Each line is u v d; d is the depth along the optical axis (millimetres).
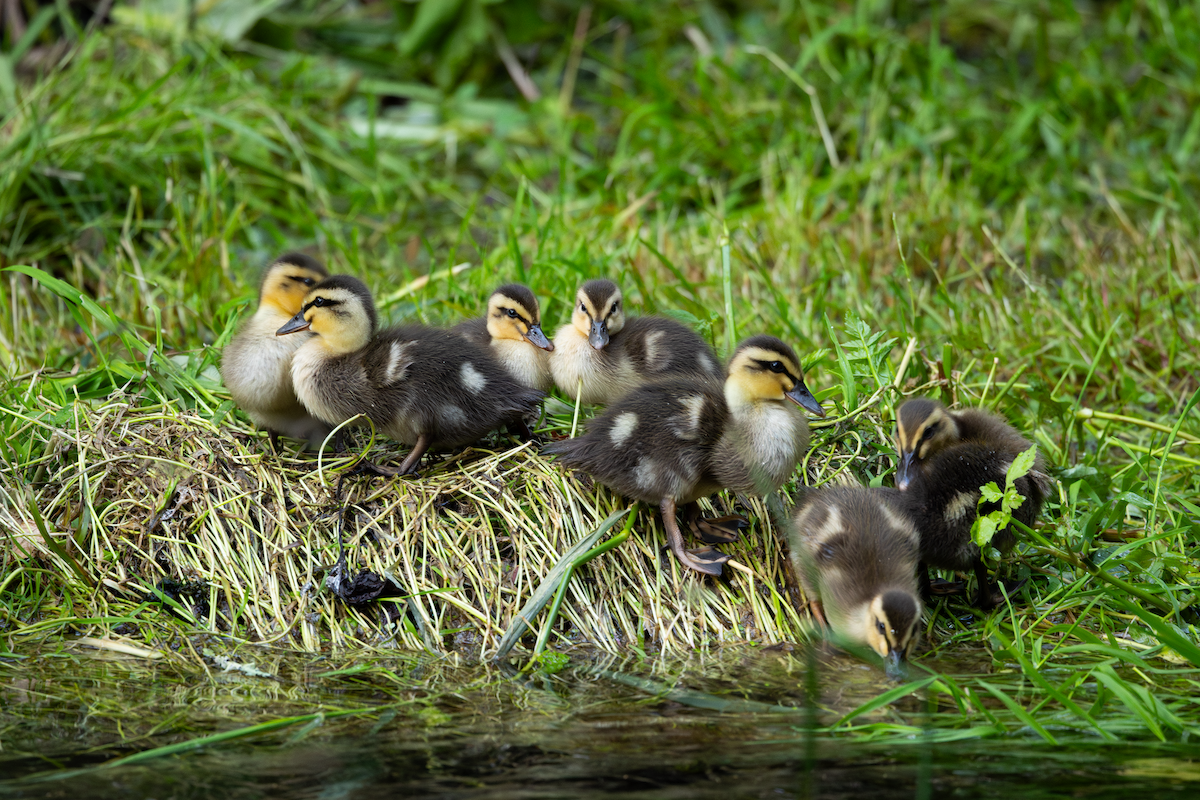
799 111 20766
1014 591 10305
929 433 10445
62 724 7902
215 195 17172
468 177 21641
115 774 7121
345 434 11414
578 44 24234
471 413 10656
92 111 19219
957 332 13891
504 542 10312
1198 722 7984
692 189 19391
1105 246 17469
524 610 9641
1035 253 17969
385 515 10414
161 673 8938
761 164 19703
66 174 17531
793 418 10164
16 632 9578
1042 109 20734
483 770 7188
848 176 18953
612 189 19516
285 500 10594
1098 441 12383
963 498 10070
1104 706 8250
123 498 10586
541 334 11781
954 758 7375
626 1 26109
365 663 9258
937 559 10227
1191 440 11906
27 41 21312
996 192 19719
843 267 16250
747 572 10242
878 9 24562
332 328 10695
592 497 10500
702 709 8250
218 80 20734
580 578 10102
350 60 24703
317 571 10125
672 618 9969
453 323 13875
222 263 16188
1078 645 8688
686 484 10094
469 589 10039
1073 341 14422
